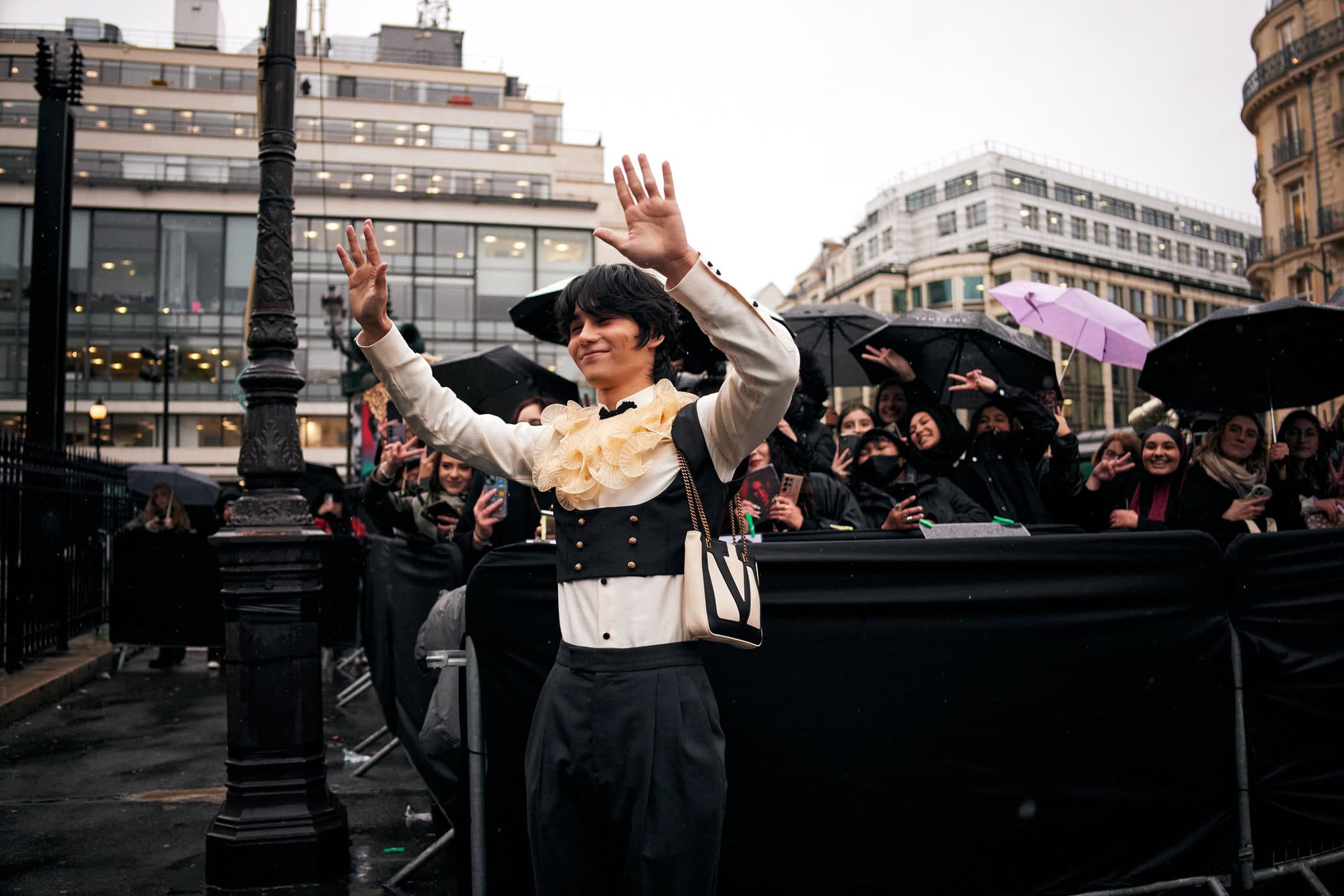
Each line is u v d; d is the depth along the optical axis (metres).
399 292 39.47
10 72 40.56
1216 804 2.86
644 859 1.77
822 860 2.65
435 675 3.05
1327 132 25.45
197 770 4.93
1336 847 3.12
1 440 7.17
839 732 2.66
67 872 3.43
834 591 2.67
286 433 3.58
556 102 52.06
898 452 4.68
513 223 40.59
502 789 2.68
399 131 43.28
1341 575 2.99
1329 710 2.95
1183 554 2.85
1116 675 2.79
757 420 1.83
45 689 6.70
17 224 39.41
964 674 2.71
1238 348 4.71
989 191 55.75
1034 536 2.76
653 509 1.88
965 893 2.70
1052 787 2.74
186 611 7.62
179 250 39.03
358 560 7.10
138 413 38.59
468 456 2.13
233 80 44.47
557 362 40.47
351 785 4.79
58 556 8.31
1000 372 6.02
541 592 2.68
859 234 63.41
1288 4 26.81
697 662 1.89
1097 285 53.22
